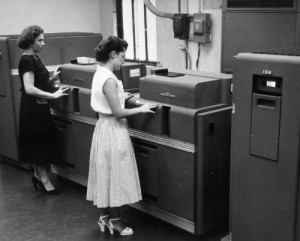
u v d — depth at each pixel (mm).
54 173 4309
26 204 3639
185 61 4305
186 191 2867
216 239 3018
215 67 4035
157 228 3199
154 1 4535
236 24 3627
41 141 3717
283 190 2311
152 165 3076
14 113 4328
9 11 4926
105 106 2926
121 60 2941
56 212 3484
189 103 2768
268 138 2309
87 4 5395
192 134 2734
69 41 4398
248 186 2469
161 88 2932
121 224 3123
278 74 2201
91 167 3061
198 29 3988
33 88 3486
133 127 3137
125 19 5039
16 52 4188
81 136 3633
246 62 2322
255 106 2328
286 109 2205
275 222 2385
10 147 4477
